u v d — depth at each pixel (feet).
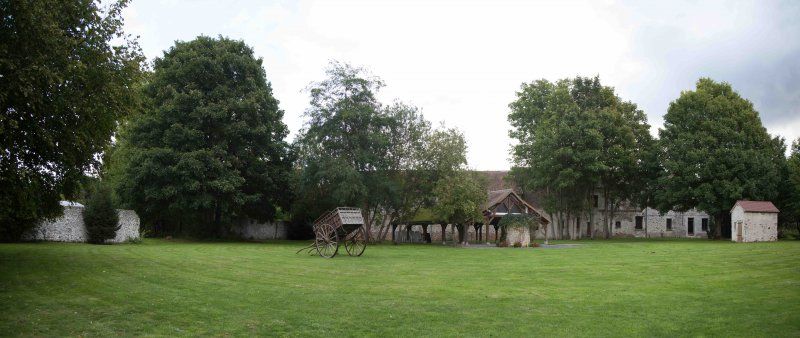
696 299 47.93
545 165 179.52
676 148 179.93
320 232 98.27
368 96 153.89
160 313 41.24
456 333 36.47
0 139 52.90
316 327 37.78
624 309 44.09
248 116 145.79
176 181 136.87
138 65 67.92
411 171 161.17
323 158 147.64
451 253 110.32
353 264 81.41
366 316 41.39
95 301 45.06
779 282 55.72
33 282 52.44
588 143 180.86
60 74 54.44
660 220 229.04
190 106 140.26
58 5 55.67
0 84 49.83
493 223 162.20
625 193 200.23
